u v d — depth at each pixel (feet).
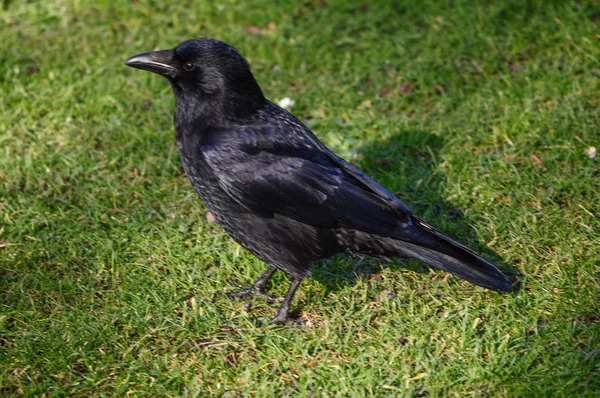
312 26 49.57
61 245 35.09
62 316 31.17
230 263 33.78
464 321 29.45
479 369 27.50
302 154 30.66
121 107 43.37
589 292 30.42
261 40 48.83
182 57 30.91
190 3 52.03
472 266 29.27
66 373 28.84
